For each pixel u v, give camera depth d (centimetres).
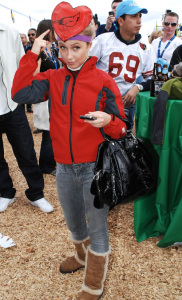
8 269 196
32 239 227
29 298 173
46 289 179
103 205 130
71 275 189
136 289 175
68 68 127
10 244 219
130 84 244
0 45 213
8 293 177
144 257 202
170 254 204
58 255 208
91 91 125
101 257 150
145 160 141
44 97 136
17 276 190
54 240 225
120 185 129
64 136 131
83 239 170
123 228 235
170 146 195
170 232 198
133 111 281
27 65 123
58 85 129
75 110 126
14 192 279
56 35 118
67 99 126
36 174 259
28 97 129
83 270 192
